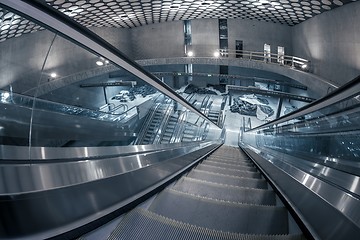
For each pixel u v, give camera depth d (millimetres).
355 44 11219
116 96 16109
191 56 21328
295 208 2070
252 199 2693
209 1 14797
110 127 6777
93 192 1715
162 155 3406
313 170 2797
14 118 4023
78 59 15750
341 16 12055
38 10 1586
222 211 2115
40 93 5055
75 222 1548
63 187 1485
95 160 2008
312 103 3268
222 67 21969
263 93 17172
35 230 1343
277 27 19750
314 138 6043
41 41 11281
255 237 1598
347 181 1991
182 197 2322
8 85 10227
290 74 16203
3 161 1957
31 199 1322
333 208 1554
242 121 17609
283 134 8414
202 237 1591
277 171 3250
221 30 21156
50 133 4879
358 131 4113
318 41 14742
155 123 7523
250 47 20812
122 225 1675
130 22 20188
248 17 19406
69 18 1731
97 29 20078
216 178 3668
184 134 8859
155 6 15703
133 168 2342
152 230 1646
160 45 22188
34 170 1520
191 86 22766
